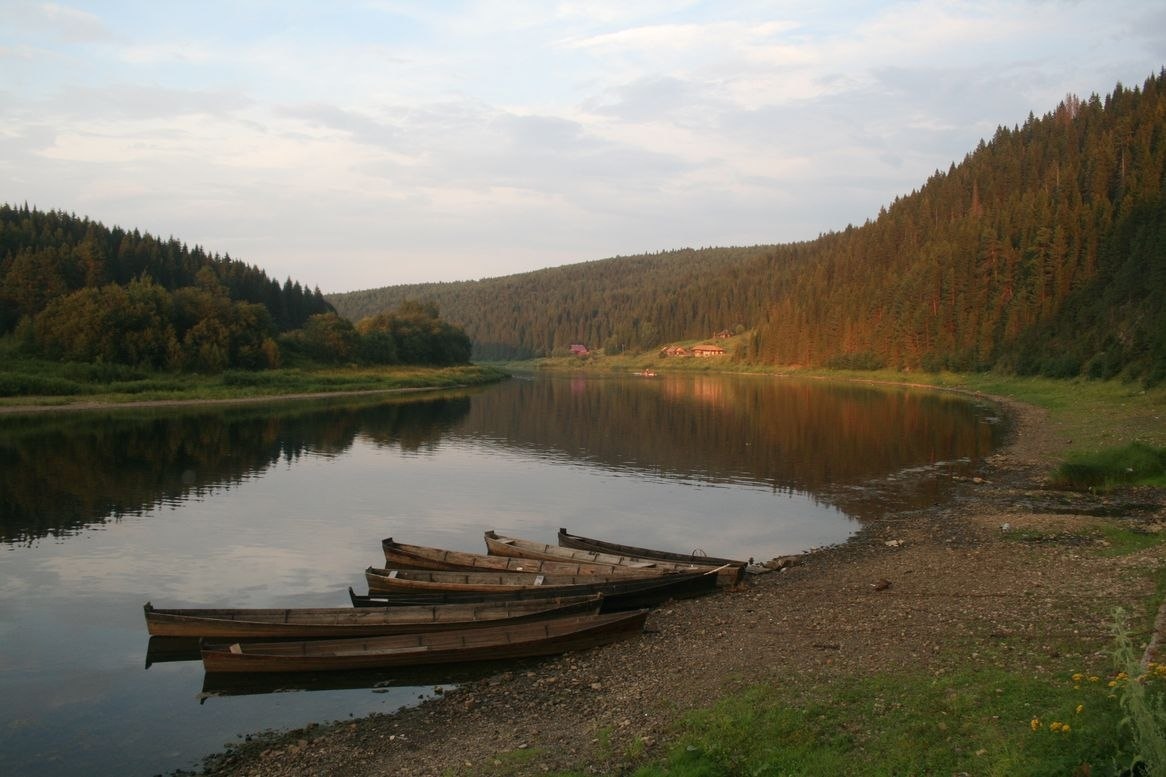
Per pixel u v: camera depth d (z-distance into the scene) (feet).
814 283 604.08
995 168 586.04
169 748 47.44
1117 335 262.06
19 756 46.68
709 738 38.14
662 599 74.02
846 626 57.88
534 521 110.93
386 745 45.50
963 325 394.93
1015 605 57.93
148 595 77.25
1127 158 433.89
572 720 45.85
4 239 414.62
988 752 32.24
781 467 153.48
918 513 108.88
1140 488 112.47
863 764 33.24
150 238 503.20
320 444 189.88
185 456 167.53
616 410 276.82
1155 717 29.58
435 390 398.42
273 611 63.16
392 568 86.58
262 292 532.73
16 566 86.63
